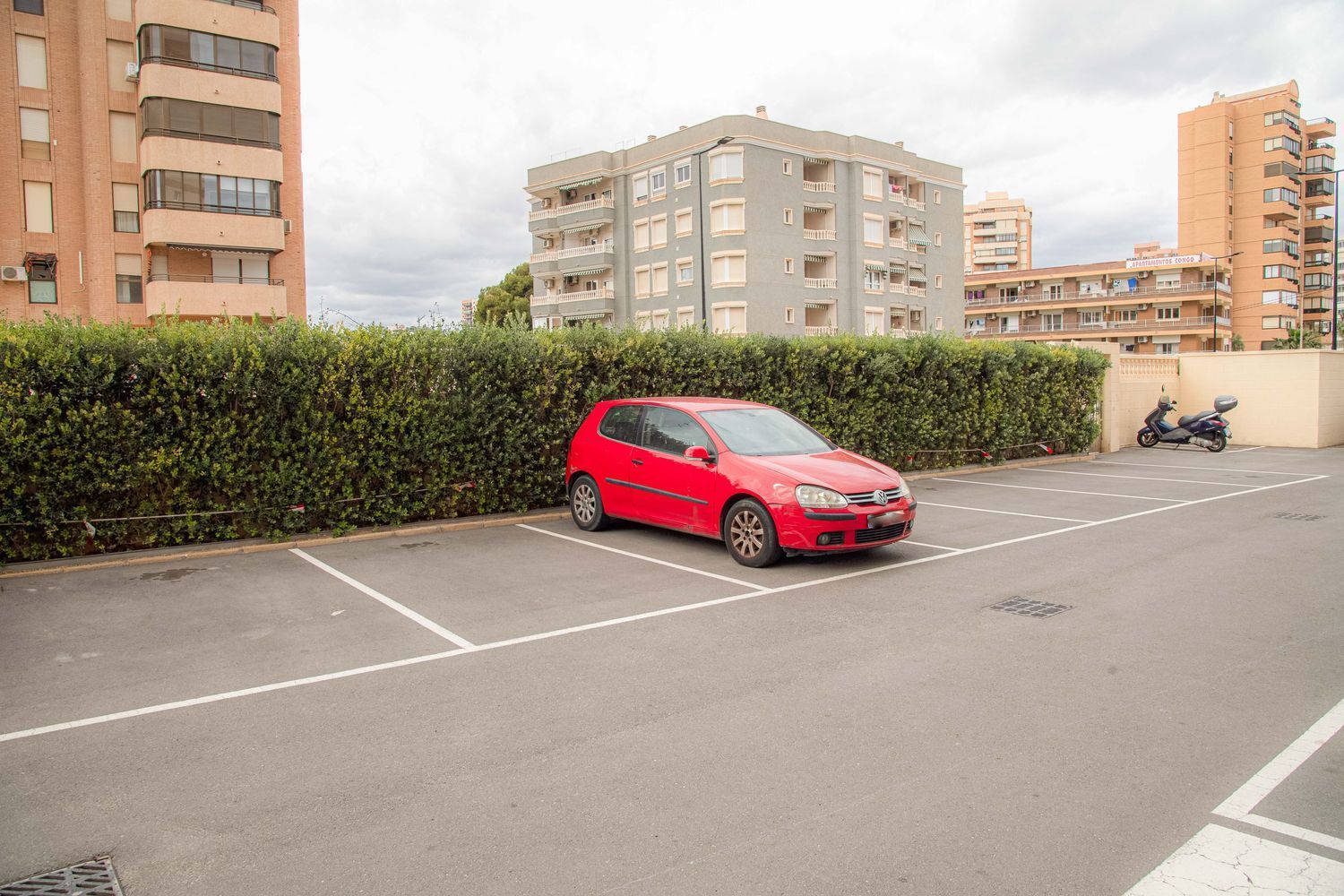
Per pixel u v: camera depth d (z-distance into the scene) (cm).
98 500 851
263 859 305
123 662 535
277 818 336
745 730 417
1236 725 416
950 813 332
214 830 327
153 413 866
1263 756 381
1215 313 6612
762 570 786
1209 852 302
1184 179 7512
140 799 353
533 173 5281
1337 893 277
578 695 469
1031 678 487
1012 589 705
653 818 331
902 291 5075
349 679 500
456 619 629
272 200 2991
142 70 2800
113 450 845
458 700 464
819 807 338
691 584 732
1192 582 721
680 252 4588
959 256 5522
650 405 949
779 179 4462
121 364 847
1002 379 1744
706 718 433
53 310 2856
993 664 512
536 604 672
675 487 873
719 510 824
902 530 808
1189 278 6875
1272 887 280
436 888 286
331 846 314
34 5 2819
